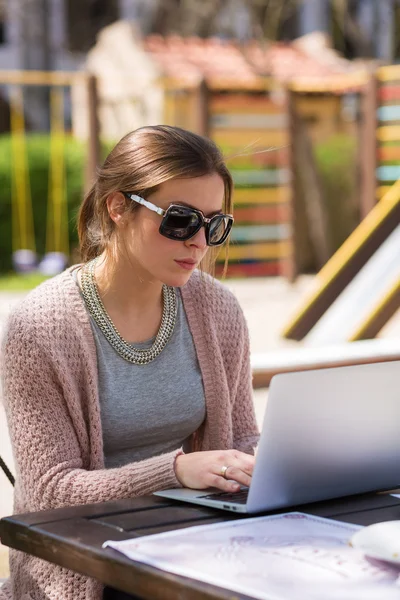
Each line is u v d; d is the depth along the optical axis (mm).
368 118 20016
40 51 34250
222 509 3525
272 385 3348
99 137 19672
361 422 3652
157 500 3678
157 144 4133
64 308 4258
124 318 4363
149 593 2832
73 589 3912
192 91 21000
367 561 2932
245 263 23359
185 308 4559
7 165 24109
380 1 34469
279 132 22391
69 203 24422
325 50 28938
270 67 26453
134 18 34562
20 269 23781
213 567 2861
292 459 3469
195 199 4082
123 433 4352
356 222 24422
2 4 33969
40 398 4133
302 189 23844
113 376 4316
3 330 4262
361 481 3752
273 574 2807
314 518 3436
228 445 4551
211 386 4531
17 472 4219
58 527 3295
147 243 4133
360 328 13289
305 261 24750
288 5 34000
